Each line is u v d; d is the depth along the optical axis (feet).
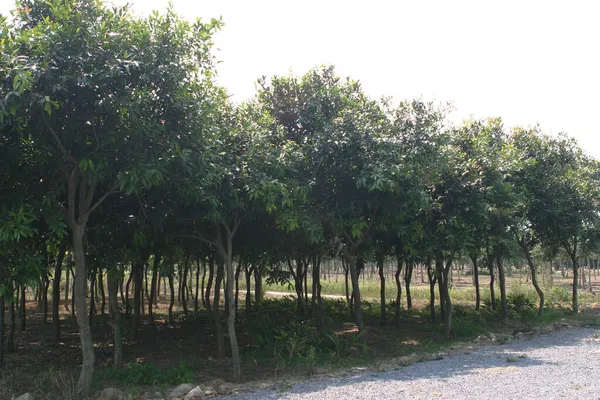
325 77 39.04
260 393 24.61
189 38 24.91
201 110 25.99
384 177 29.99
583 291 90.99
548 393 22.63
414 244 41.98
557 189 52.06
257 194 26.86
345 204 34.71
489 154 41.68
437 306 68.33
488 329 48.85
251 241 37.83
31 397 23.63
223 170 27.04
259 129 30.96
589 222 55.26
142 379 27.63
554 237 56.03
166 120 24.90
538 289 56.08
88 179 23.61
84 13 22.49
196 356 36.47
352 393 23.53
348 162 32.48
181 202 28.50
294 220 29.40
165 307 72.18
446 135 34.94
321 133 33.32
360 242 37.63
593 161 61.93
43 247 33.17
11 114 20.18
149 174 21.71
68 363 33.99
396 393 23.29
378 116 36.01
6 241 20.84
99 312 66.80
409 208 36.29
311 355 31.07
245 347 40.14
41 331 48.88
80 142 23.97
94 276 31.99
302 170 33.86
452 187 39.09
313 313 54.80
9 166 23.79
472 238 39.96
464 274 161.38
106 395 24.14
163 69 22.84
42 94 20.84
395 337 45.11
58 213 23.49
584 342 38.55
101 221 31.48
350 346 36.96
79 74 21.06
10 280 22.41
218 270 37.50
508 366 29.32
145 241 31.01
